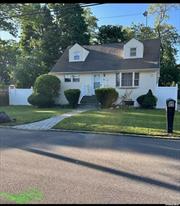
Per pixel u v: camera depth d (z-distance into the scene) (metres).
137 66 24.58
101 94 23.17
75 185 5.14
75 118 15.47
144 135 10.87
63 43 39.97
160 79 37.72
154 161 6.84
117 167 6.29
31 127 13.14
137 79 24.73
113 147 8.53
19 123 14.28
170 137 10.47
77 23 40.56
